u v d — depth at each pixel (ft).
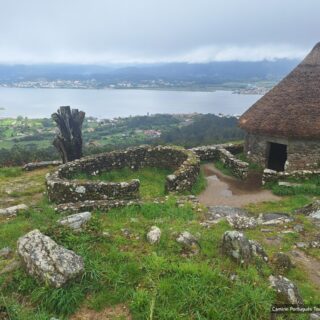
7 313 19.13
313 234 32.76
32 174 62.44
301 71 63.87
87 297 21.29
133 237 27.99
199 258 25.09
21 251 22.74
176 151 62.08
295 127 56.80
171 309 19.71
